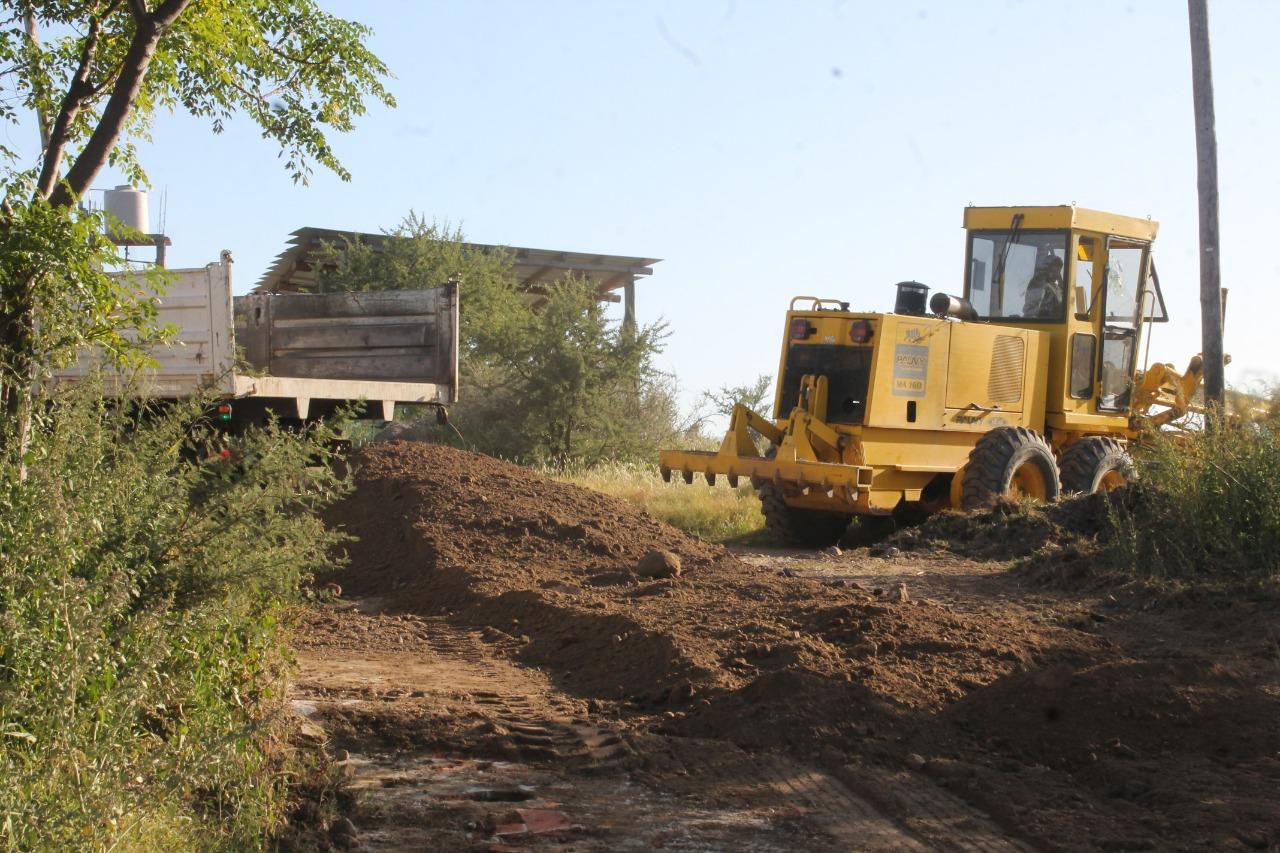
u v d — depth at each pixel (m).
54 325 5.93
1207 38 14.01
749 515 16.09
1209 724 5.96
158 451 5.80
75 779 4.06
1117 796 5.30
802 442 13.12
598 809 5.09
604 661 7.55
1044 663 7.10
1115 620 8.70
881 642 7.21
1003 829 4.88
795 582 9.27
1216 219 14.02
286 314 12.51
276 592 5.75
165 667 5.12
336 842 4.66
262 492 5.76
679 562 9.84
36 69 7.33
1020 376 14.30
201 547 5.44
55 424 5.54
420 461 12.20
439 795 5.22
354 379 12.25
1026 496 13.82
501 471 12.44
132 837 4.11
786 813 5.04
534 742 5.95
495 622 8.88
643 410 26.75
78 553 4.84
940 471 13.73
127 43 7.63
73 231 5.99
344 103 8.80
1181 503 10.52
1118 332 15.08
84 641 4.35
